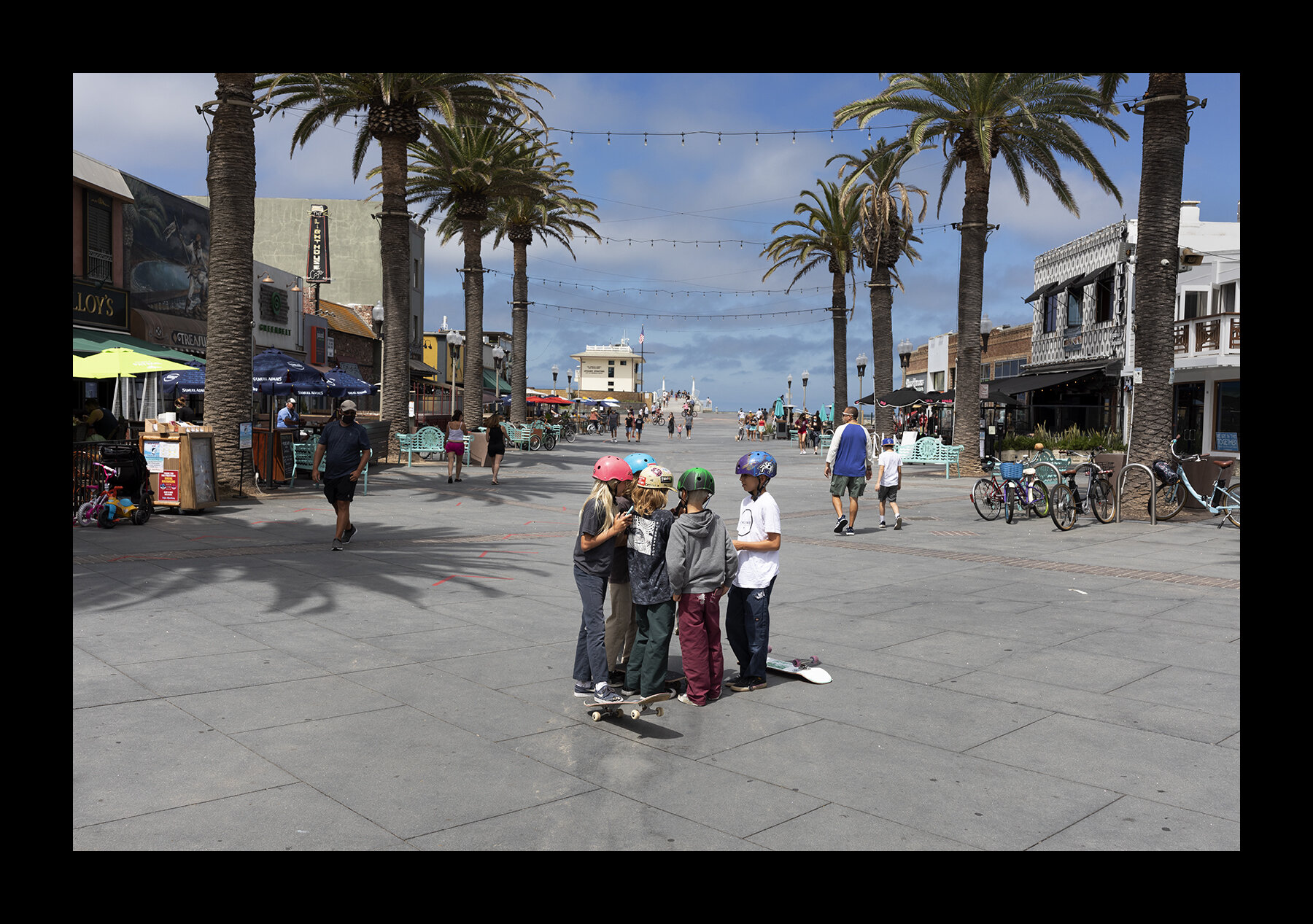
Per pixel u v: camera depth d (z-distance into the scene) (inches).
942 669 251.9
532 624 297.0
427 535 489.7
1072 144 946.7
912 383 2273.6
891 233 1301.7
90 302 858.8
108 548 402.3
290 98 921.5
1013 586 375.9
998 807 163.3
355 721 201.2
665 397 5059.1
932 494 792.3
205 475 545.0
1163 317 591.8
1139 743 195.0
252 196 618.2
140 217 945.5
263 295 1254.3
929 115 941.8
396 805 159.6
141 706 204.8
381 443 956.6
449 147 1151.0
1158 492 589.6
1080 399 1272.1
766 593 235.5
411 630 282.7
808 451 1508.4
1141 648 274.1
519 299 1499.8
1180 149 586.2
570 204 1433.3
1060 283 1349.7
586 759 183.9
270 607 302.8
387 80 855.7
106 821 149.8
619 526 209.3
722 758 185.9
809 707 220.1
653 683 213.0
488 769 177.3
